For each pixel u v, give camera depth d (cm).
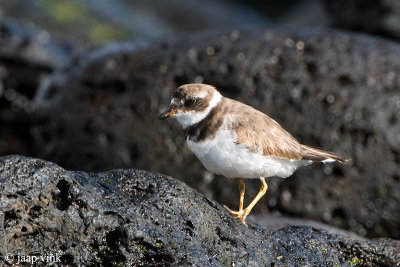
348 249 835
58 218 692
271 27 1448
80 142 1436
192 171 1346
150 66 1416
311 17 3275
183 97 875
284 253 787
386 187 1276
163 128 1372
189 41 1439
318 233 848
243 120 857
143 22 3077
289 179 1303
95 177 746
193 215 741
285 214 1302
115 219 704
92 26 2791
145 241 699
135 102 1401
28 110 1684
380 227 1281
